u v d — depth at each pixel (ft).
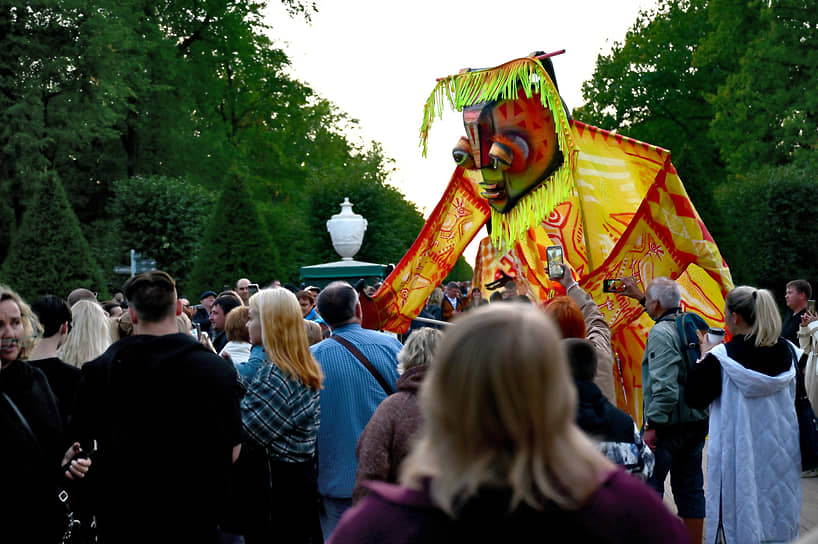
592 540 4.73
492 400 4.77
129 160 101.30
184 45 106.52
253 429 13.96
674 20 116.47
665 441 16.55
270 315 14.21
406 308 26.45
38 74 86.07
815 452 14.93
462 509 4.67
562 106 21.15
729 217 83.30
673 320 16.94
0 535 11.18
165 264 75.00
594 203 22.89
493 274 26.07
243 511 14.05
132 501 10.69
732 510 14.70
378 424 11.33
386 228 72.43
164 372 10.83
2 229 89.86
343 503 14.58
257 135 118.62
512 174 22.38
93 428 11.12
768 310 14.57
